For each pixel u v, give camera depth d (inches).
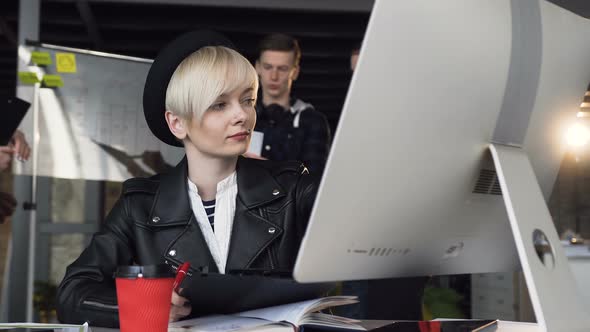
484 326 42.3
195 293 43.1
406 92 35.7
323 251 35.6
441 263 43.8
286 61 145.3
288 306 41.5
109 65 145.9
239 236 57.8
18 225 151.3
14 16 300.7
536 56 43.4
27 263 153.4
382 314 51.9
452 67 37.8
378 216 37.1
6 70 391.5
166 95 57.4
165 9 295.7
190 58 55.6
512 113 42.6
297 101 150.0
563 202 159.3
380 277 40.4
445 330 41.6
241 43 333.1
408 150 36.9
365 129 34.5
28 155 141.9
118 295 39.0
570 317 40.6
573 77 47.5
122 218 58.2
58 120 143.9
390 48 34.4
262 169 60.8
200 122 55.0
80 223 199.3
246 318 43.1
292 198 60.1
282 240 58.8
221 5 252.5
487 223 44.8
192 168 58.6
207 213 58.6
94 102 145.1
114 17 296.5
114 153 143.6
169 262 56.1
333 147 33.6
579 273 111.6
